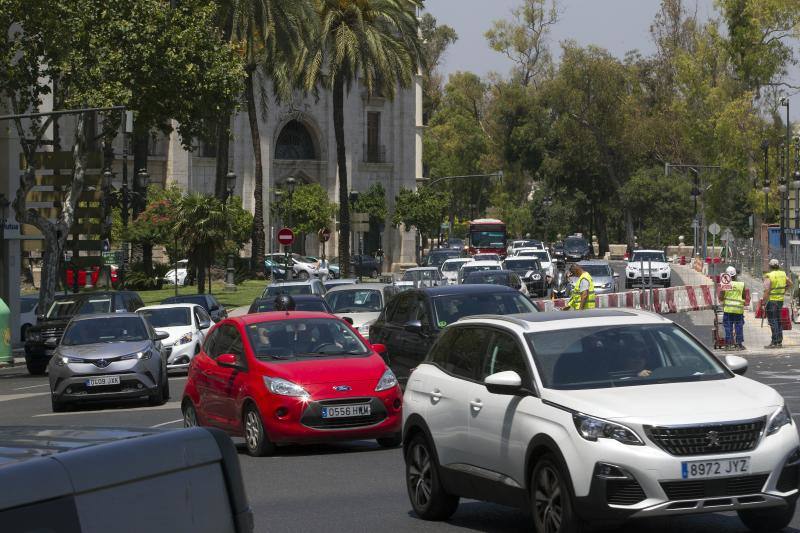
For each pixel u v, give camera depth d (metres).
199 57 74.88
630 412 16.25
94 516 6.78
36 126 73.62
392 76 108.50
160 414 38.50
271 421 27.56
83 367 40.84
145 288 116.81
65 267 91.75
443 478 19.62
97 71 71.00
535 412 17.20
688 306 86.31
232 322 30.61
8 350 67.69
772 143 136.38
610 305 80.50
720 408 16.48
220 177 119.94
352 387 27.78
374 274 159.50
